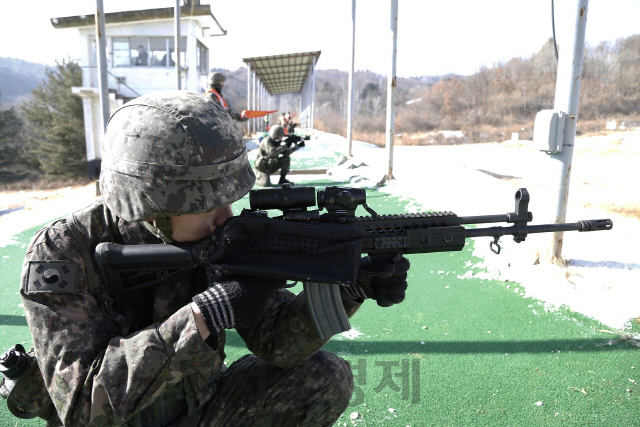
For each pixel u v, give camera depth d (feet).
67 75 105.60
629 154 43.70
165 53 66.80
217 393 5.26
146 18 64.54
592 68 123.75
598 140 61.16
